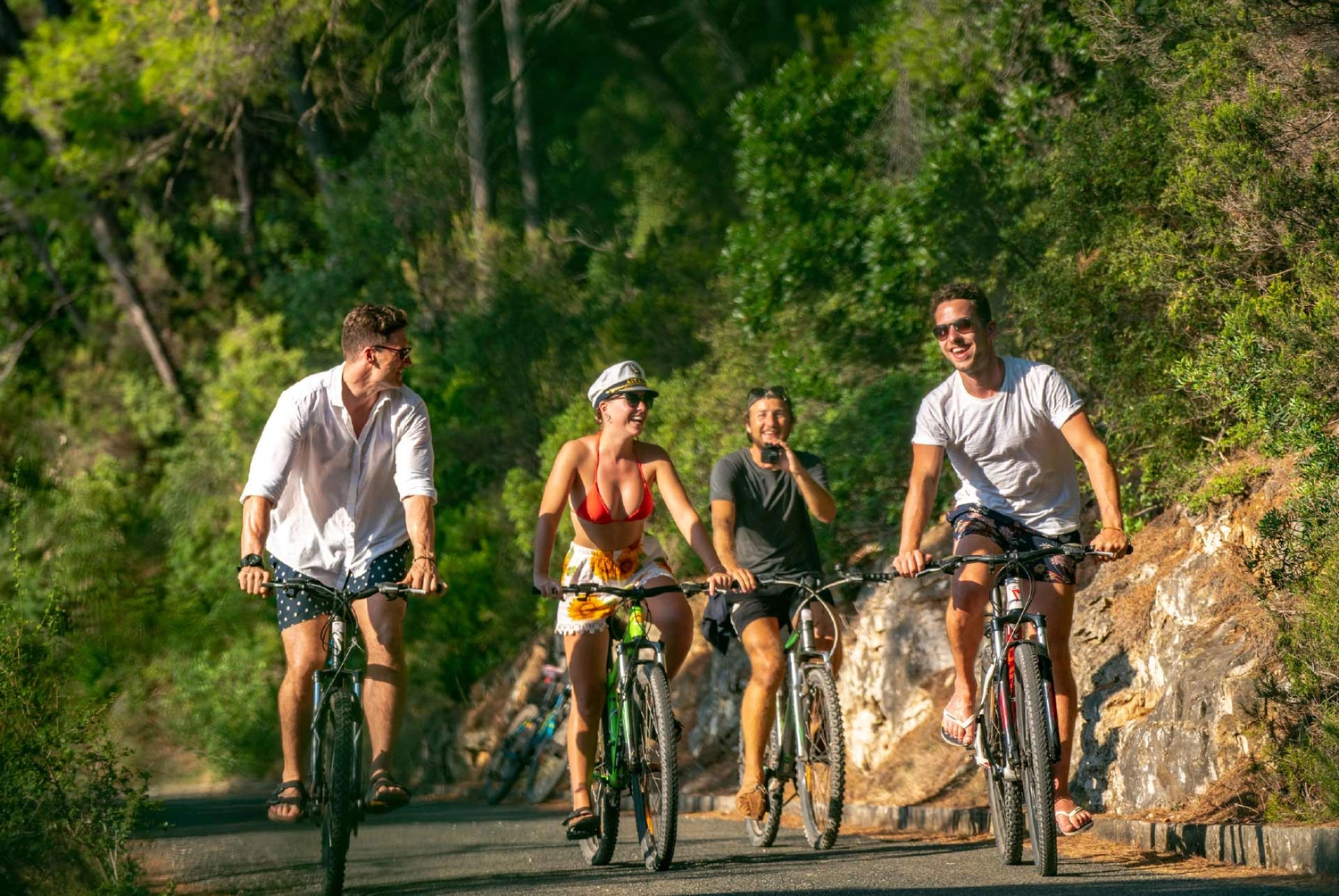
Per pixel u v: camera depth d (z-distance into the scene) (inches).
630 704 447.5
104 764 414.0
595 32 1925.4
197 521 1412.4
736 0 1881.2
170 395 1726.1
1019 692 411.8
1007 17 834.8
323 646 401.1
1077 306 638.5
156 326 1839.3
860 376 925.8
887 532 816.3
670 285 1400.1
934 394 452.8
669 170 1744.6
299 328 1596.9
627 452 469.4
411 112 1652.3
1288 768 426.6
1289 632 448.5
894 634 707.4
